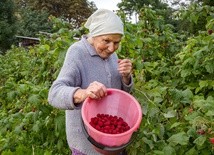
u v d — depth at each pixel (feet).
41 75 14.28
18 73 22.47
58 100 6.27
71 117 6.84
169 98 8.86
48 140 11.57
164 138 8.71
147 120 8.26
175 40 15.21
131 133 6.21
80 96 6.13
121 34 6.38
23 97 12.59
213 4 31.76
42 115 10.90
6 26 78.28
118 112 6.98
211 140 7.04
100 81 6.84
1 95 13.12
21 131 11.78
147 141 8.00
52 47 14.53
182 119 8.41
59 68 11.93
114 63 7.19
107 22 6.24
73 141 6.92
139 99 8.38
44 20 93.35
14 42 79.92
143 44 13.74
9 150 12.21
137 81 10.12
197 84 10.94
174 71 12.01
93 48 6.79
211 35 10.98
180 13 14.60
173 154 7.65
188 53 11.23
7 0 81.76
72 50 6.75
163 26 14.78
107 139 6.07
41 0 120.47
